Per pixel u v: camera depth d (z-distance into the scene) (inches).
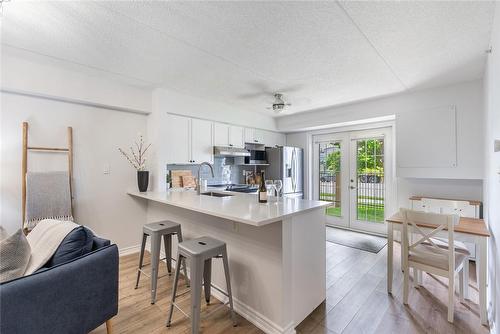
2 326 45.6
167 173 150.6
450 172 123.4
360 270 114.3
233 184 190.7
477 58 95.3
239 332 72.0
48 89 104.3
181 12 68.2
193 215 104.0
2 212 98.9
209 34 79.4
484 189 109.2
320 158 207.6
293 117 196.2
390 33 78.2
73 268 57.3
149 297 89.8
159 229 89.0
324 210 90.4
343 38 81.3
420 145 132.3
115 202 130.1
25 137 101.7
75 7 66.2
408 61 98.3
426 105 131.7
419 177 132.1
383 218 172.4
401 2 63.8
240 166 203.6
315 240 85.0
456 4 64.3
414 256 85.4
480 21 71.5
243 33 78.7
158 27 75.7
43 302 51.4
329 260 126.3
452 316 75.7
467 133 119.6
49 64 103.5
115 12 68.3
